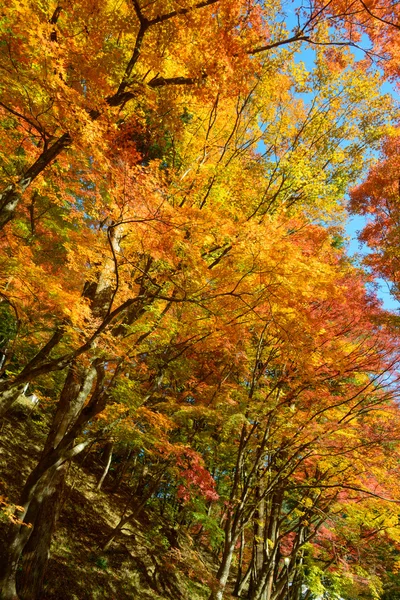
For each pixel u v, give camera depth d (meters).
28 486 6.61
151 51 5.40
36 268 6.08
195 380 9.21
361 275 9.12
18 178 4.88
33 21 4.05
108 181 4.75
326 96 8.62
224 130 8.39
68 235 6.67
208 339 7.35
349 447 7.88
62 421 7.60
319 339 7.48
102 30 4.97
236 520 7.73
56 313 6.84
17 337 7.23
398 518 9.80
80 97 4.32
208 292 5.58
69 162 5.33
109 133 4.90
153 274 6.02
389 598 14.06
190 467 9.31
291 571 10.40
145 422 8.22
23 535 6.81
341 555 10.68
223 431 9.38
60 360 4.80
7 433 13.20
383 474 8.18
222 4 5.17
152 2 5.02
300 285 5.52
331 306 7.91
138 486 13.77
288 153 8.29
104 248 5.93
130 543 12.43
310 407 8.32
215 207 6.50
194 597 12.46
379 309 7.84
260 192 8.45
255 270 5.57
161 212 4.64
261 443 8.07
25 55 4.26
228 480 10.48
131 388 7.54
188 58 5.54
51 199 7.02
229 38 5.32
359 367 7.86
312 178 8.23
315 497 10.31
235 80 5.75
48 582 8.52
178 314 7.43
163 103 6.13
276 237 5.50
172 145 7.64
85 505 13.09
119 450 17.31
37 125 5.05
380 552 11.44
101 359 7.51
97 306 7.34
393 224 9.42
